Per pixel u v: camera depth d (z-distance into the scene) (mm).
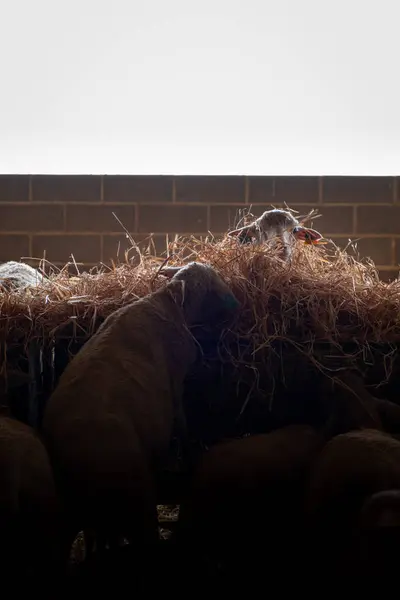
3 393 4598
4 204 6859
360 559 3562
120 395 4191
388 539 3508
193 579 4258
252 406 4758
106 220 6863
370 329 4746
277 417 4773
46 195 6859
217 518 4211
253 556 4270
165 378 4465
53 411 4133
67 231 6867
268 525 4242
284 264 4836
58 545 3770
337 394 4633
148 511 3930
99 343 4414
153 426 4305
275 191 6836
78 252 6871
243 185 6836
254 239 5098
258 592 4203
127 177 6848
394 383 4758
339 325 4742
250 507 4199
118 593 4102
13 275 5387
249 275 4781
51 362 4754
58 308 4738
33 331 4695
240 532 4234
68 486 3928
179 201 6848
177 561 4293
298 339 4719
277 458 4281
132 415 4172
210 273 4648
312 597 4004
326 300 4742
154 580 4043
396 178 6820
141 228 6859
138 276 4883
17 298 4773
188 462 4590
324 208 6836
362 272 5070
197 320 4648
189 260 5254
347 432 4426
